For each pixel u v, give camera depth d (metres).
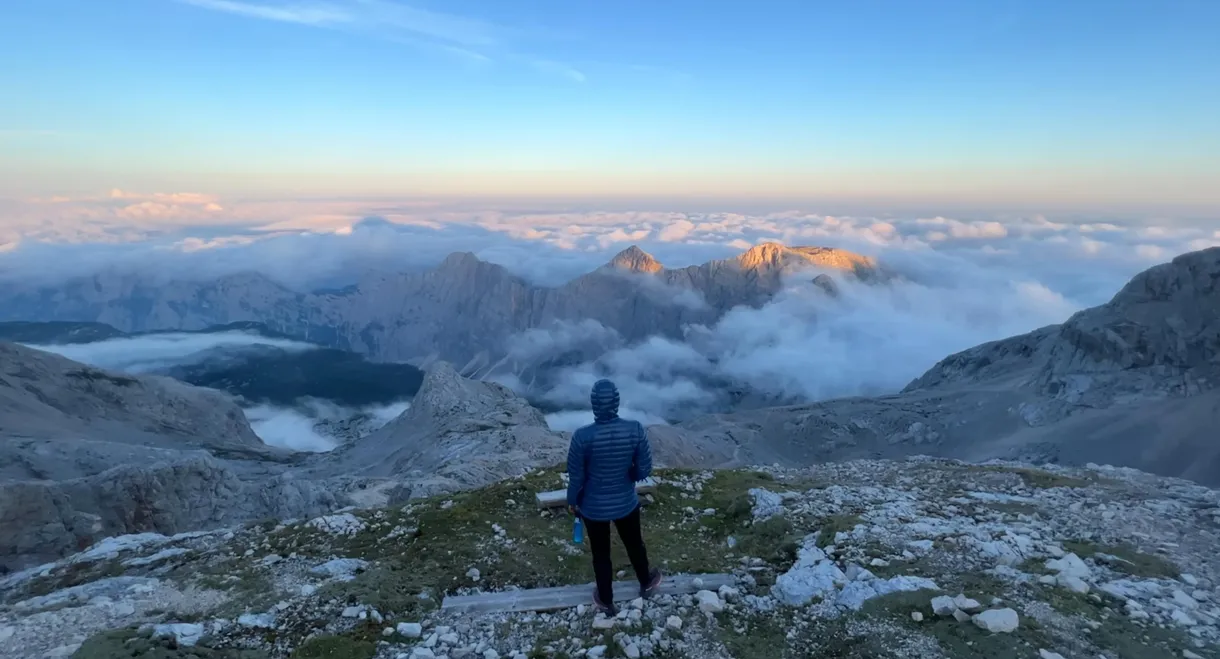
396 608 8.73
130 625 8.23
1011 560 9.20
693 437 159.12
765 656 7.33
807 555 9.74
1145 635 7.14
